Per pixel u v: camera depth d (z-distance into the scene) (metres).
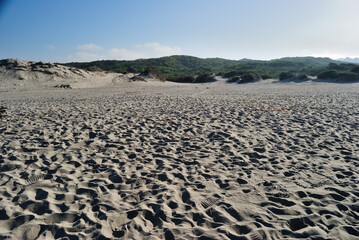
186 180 4.03
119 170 4.41
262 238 2.59
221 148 5.55
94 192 3.62
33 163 4.59
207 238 2.58
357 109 9.96
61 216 2.99
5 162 4.65
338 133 6.55
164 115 9.22
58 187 3.71
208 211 3.12
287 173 4.21
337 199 3.38
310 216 2.96
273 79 37.50
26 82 24.73
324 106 11.03
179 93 19.73
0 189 3.62
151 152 5.33
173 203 3.29
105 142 5.95
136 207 3.21
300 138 6.23
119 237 2.64
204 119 8.47
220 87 28.84
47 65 29.02
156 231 2.71
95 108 11.02
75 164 4.65
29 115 9.35
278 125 7.59
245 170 4.38
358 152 5.12
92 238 2.60
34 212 3.12
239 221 2.92
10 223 2.85
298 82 31.77
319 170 4.29
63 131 6.88
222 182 3.93
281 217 2.97
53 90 22.44
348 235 2.62
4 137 6.29
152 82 34.84
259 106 11.35
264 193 3.54
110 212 3.09
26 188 3.66
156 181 4.00
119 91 22.00
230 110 10.25
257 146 5.63
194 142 5.99
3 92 20.30
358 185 3.73
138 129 7.20
